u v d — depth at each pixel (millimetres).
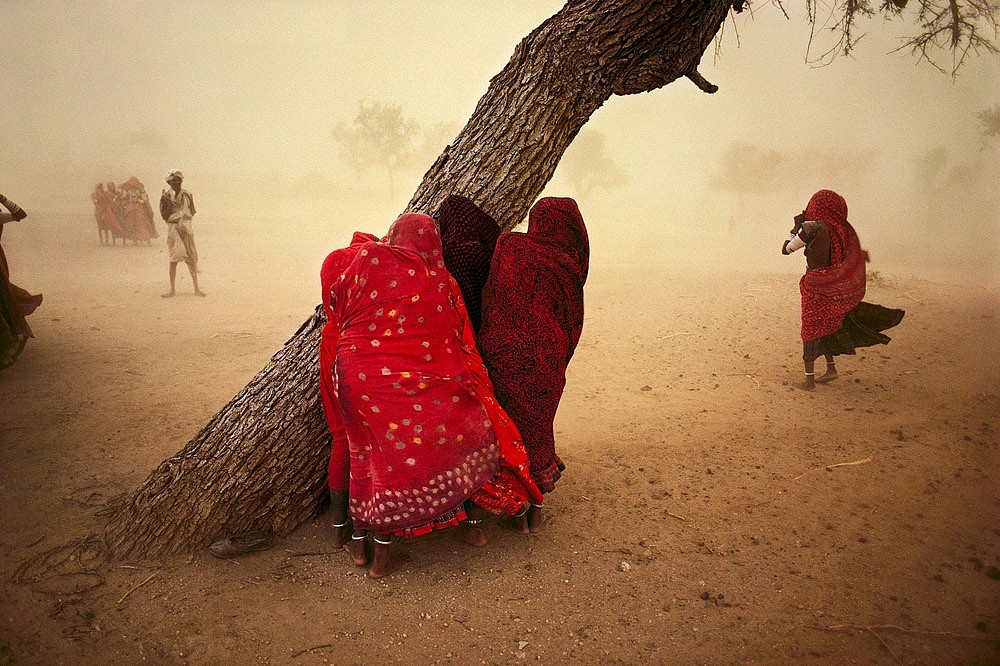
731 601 2963
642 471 4301
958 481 4059
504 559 3305
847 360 6715
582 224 3381
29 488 3953
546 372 3219
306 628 2818
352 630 2807
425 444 2883
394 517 2943
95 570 3186
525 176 3355
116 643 2709
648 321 8812
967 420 5051
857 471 4234
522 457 3186
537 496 3303
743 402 5633
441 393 2906
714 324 8484
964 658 2568
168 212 10625
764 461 4422
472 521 3391
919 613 2854
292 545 3406
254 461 3326
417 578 3150
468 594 3035
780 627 2789
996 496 3850
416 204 3475
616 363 6980
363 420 2910
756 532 3525
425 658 2652
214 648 2691
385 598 3008
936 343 7125
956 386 5820
